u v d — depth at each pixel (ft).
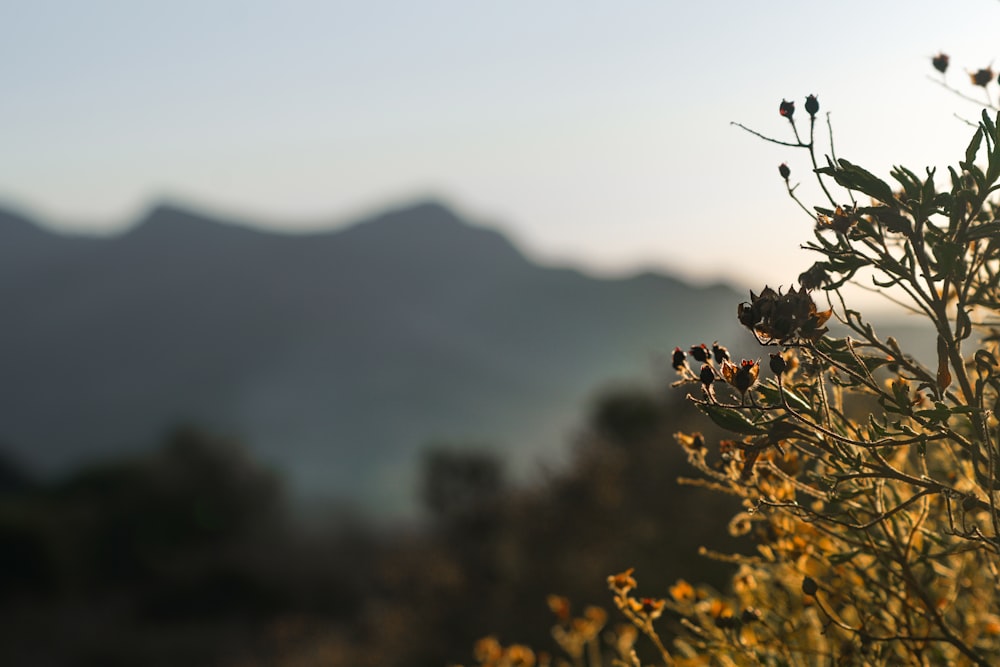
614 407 42.96
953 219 4.89
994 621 6.67
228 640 117.50
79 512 154.51
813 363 5.20
